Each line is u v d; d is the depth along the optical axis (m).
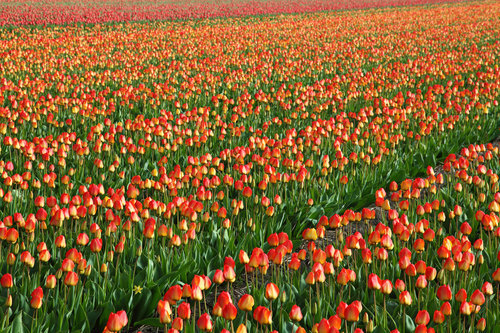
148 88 14.30
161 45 24.62
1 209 6.72
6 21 34.06
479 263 5.09
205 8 49.03
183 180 6.78
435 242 5.62
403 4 62.75
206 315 3.48
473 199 6.76
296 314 3.71
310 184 7.64
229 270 4.12
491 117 11.88
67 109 11.80
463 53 22.52
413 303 4.46
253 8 50.38
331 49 23.34
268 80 16.23
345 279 4.20
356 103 13.05
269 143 8.69
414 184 6.41
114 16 38.59
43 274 5.11
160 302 3.60
